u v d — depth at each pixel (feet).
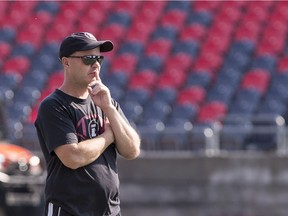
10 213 131.75
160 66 220.84
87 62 52.60
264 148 157.17
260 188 148.77
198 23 241.96
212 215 149.38
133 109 198.49
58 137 51.83
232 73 216.33
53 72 219.61
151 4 250.37
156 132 160.15
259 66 220.84
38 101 204.85
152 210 151.84
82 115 53.11
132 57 222.48
